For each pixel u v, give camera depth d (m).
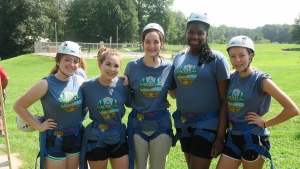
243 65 3.94
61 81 4.23
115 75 4.29
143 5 87.06
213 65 4.30
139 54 46.50
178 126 4.66
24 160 6.59
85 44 51.41
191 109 4.43
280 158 6.23
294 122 8.55
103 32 78.88
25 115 4.15
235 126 4.11
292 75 17.38
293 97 11.73
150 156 4.54
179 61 4.51
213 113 4.44
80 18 78.69
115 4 78.12
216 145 4.32
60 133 4.25
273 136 7.57
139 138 4.46
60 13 76.38
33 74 27.64
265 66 24.22
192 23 4.33
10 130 8.94
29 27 60.41
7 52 60.09
